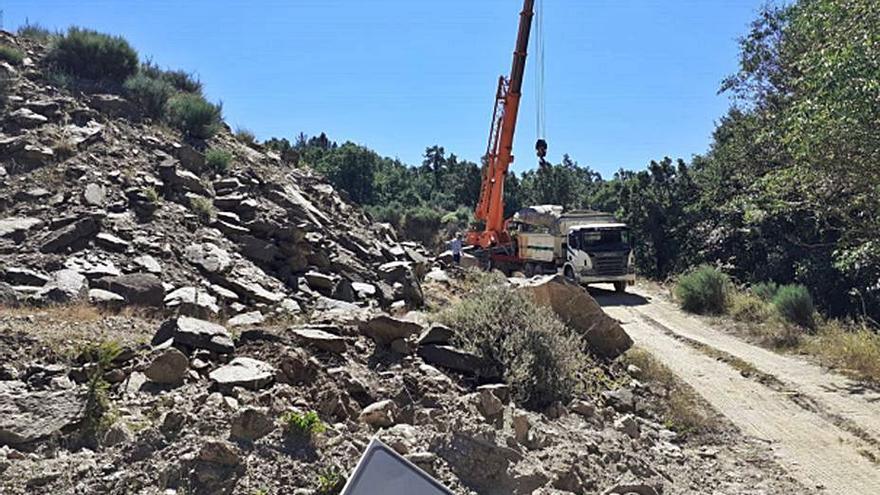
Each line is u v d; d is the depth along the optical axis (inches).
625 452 265.6
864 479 273.4
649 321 673.0
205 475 169.8
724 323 646.5
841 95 367.6
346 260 524.7
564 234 980.6
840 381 423.2
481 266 1023.0
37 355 238.4
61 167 485.7
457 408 246.1
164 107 690.2
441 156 3937.0
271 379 237.6
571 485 215.8
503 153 1078.4
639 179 1537.9
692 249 1280.8
